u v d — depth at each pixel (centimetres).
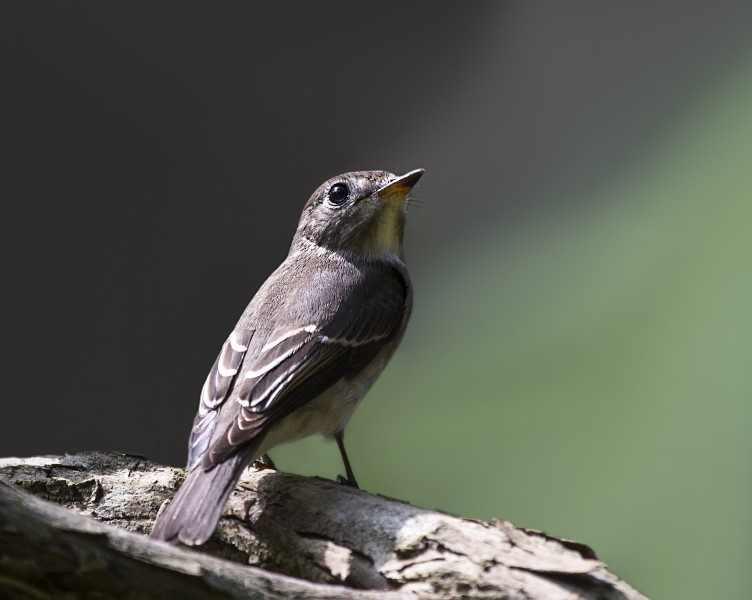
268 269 1283
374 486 1064
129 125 1277
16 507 535
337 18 1325
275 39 1316
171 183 1278
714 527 974
